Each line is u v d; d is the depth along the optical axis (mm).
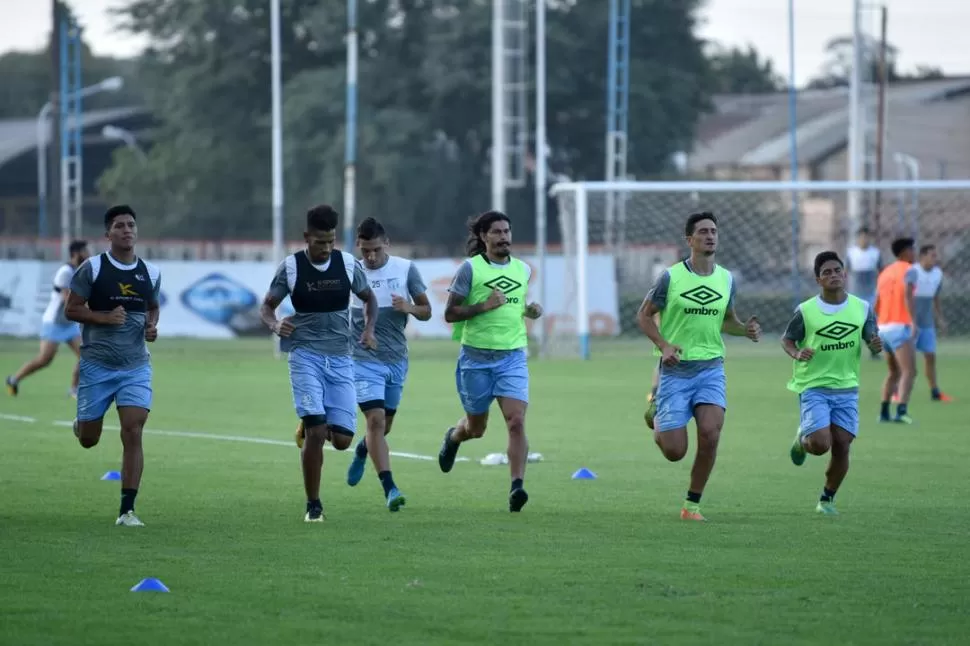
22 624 26156
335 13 198250
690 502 38812
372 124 192250
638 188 106750
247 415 69562
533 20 195875
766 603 28016
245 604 27828
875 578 30469
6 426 64562
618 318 130000
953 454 54594
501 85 120250
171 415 69500
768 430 63344
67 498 42531
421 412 70750
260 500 42406
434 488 45344
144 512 39875
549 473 49188
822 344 39938
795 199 133500
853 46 133000
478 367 41344
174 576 30469
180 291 129375
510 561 32281
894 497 43406
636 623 26328
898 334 66000
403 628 25938
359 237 42594
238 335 128875
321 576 30500
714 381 38594
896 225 152875
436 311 130625
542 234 115688
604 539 35375
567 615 26953
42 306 130125
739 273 157000
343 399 38625
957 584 29875
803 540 35344
